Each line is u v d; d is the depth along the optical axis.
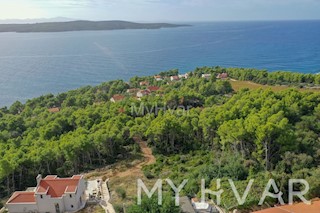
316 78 132.75
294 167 55.22
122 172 67.19
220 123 73.12
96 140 71.88
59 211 49.97
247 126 62.28
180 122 78.56
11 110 131.25
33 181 66.88
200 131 79.38
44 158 66.88
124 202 51.22
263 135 58.47
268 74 148.00
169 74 189.25
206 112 82.06
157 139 80.31
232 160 59.91
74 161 68.69
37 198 49.56
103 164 73.00
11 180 66.38
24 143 80.81
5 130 94.94
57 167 70.44
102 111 98.81
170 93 114.69
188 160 70.00
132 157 75.44
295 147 59.66
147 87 155.38
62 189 50.66
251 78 151.38
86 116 94.12
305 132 67.88
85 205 52.16
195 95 114.56
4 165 60.56
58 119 93.50
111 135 74.31
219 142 72.38
